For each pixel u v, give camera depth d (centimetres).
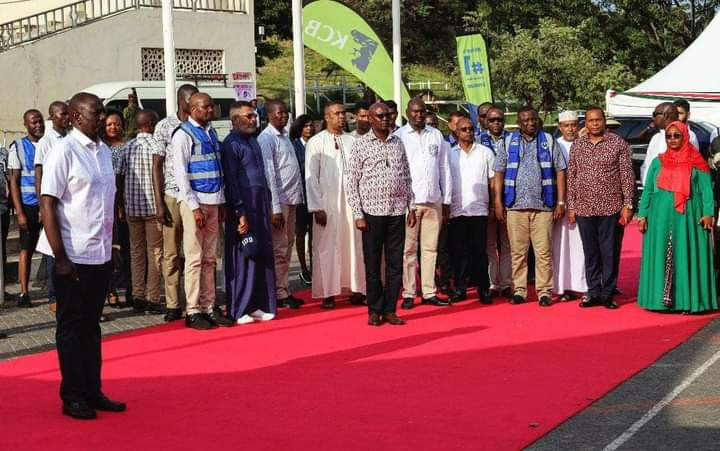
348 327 991
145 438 626
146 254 1109
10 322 1066
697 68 1969
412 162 1090
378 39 1616
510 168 1093
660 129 1098
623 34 3903
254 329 991
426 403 699
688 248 1018
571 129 1139
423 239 1103
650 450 590
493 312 1062
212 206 999
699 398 705
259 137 1086
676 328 957
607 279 1072
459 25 4238
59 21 2562
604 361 821
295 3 1546
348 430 635
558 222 1115
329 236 1099
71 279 663
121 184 1097
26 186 1143
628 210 1057
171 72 1340
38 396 740
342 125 1102
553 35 3422
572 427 640
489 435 620
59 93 2430
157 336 965
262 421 660
